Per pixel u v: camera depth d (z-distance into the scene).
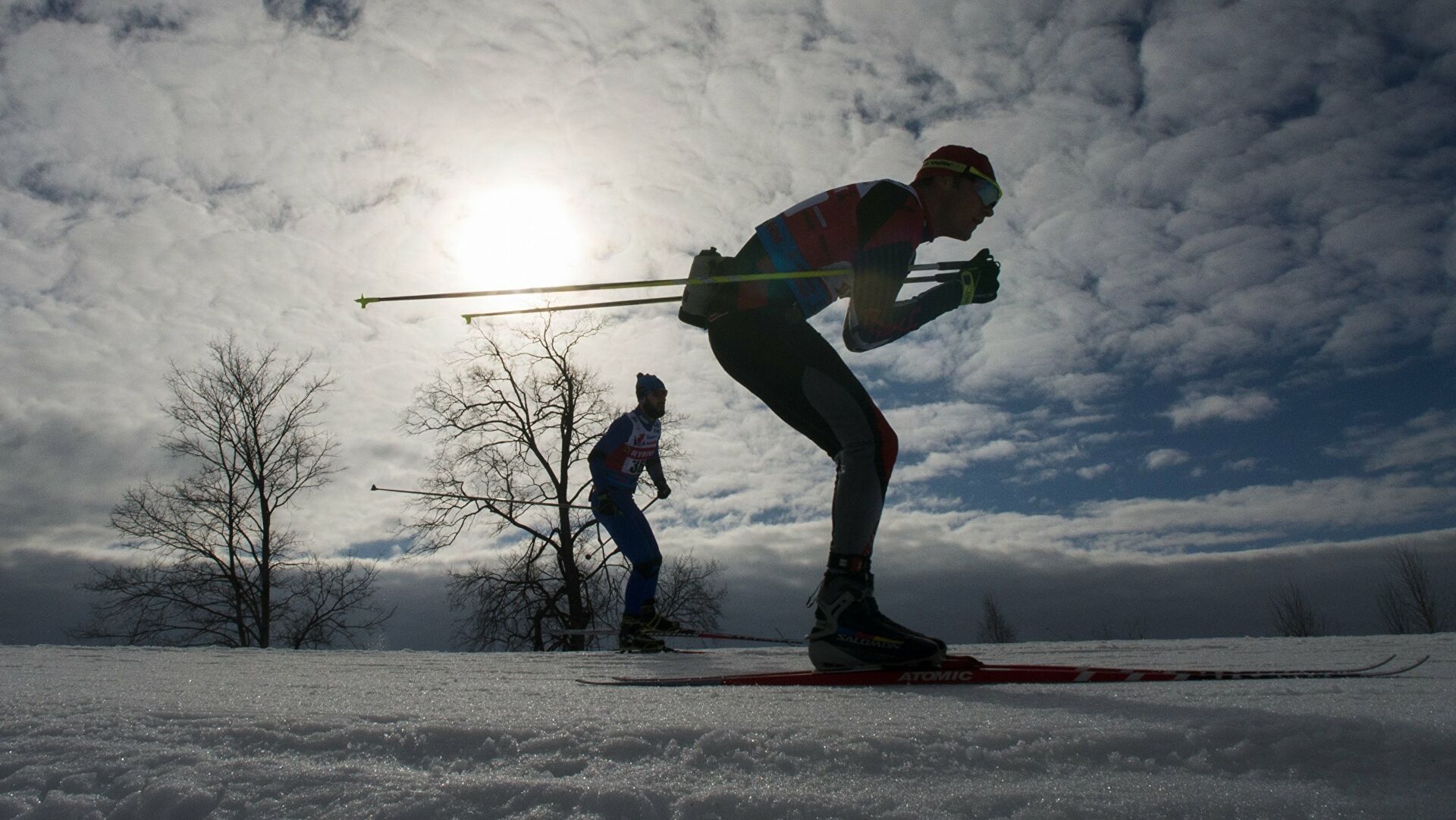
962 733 0.98
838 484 2.18
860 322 2.33
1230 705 1.16
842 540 2.10
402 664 2.68
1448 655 2.28
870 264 2.31
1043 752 0.93
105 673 2.03
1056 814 0.76
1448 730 0.92
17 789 0.91
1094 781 0.85
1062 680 1.71
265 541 19.27
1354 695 1.27
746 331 2.34
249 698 1.40
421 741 1.02
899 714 1.18
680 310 2.61
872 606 2.01
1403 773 0.86
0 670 2.14
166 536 18.91
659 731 1.01
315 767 0.93
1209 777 0.87
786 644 5.65
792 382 2.27
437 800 0.82
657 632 5.61
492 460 18.36
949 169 2.50
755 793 0.81
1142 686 1.54
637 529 5.60
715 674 2.19
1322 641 3.31
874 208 2.34
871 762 0.91
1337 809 0.76
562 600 18.27
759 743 0.97
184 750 1.00
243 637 18.98
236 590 18.98
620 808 0.80
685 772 0.90
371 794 0.84
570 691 1.59
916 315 2.47
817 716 1.16
